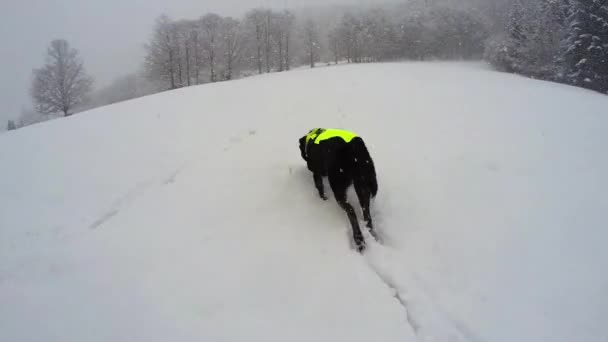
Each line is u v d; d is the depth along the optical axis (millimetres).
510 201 4891
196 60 40219
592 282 3500
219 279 3580
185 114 10570
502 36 40781
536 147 6707
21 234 4797
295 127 8555
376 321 3062
